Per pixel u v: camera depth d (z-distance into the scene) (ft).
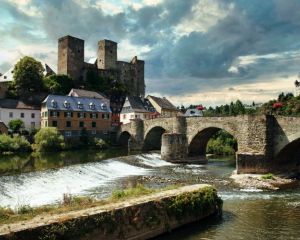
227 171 170.40
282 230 77.30
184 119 220.84
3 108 281.95
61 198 101.71
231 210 93.40
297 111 332.80
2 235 51.01
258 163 159.02
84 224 60.03
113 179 140.67
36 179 119.14
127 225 66.39
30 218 59.47
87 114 296.71
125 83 455.63
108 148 279.49
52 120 276.00
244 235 74.02
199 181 136.98
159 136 277.23
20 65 333.62
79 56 409.90
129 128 282.36
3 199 96.37
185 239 71.20
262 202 102.99
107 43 438.40
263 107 400.88
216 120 197.67
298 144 164.25
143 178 143.74
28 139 250.57
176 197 77.56
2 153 211.82
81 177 135.23
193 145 220.64
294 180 141.49
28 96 326.65
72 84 374.63
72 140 267.18
